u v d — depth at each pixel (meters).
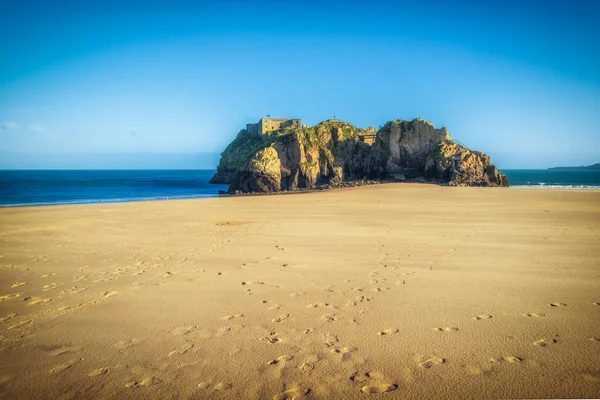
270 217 24.55
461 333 6.23
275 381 4.93
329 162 93.06
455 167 75.19
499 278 9.41
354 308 7.52
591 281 9.03
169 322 7.00
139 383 4.95
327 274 10.07
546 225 18.73
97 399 4.61
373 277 9.70
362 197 43.44
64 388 4.86
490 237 15.36
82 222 22.62
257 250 13.43
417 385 4.77
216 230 18.72
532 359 5.32
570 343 5.78
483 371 5.05
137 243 15.20
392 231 17.38
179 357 5.65
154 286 9.27
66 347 6.05
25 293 8.84
